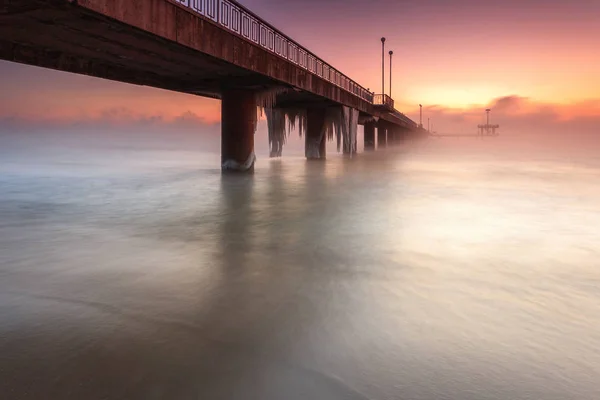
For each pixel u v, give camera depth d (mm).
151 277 6289
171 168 30219
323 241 8781
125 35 12609
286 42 22797
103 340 4250
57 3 9578
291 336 4352
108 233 9422
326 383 3488
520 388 3395
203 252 7812
